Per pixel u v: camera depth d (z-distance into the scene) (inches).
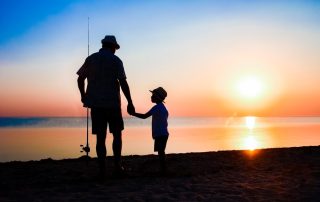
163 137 216.5
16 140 1097.4
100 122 189.9
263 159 281.3
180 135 1315.2
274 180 193.3
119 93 196.7
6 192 163.8
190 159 283.3
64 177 206.2
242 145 796.0
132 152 644.7
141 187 173.3
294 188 173.3
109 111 191.0
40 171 226.7
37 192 163.6
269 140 967.0
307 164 252.7
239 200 149.9
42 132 1785.2
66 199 149.5
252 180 193.5
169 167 245.4
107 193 160.4
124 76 193.8
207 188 172.2
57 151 717.9
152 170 234.7
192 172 222.5
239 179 196.1
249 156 299.7
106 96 189.2
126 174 202.1
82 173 219.1
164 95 226.4
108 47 198.1
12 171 226.5
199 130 1941.4
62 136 1325.0
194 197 153.9
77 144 894.4
